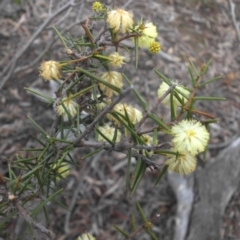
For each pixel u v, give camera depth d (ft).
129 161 2.69
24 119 10.01
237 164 9.27
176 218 9.02
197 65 12.61
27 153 9.32
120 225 9.25
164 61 12.19
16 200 2.67
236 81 12.73
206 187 9.22
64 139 2.94
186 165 2.69
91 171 9.78
